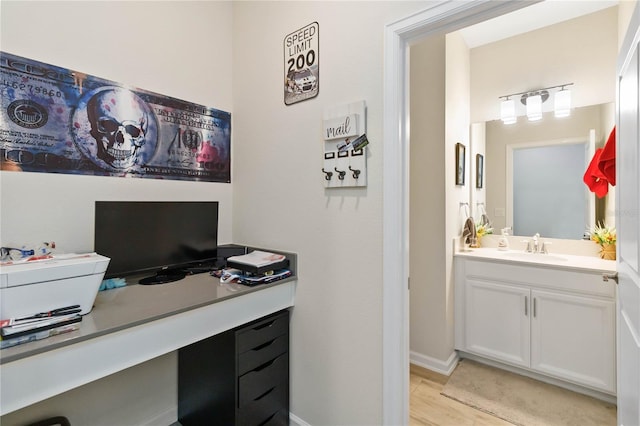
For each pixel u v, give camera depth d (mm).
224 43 2053
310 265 1614
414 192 2453
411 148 2475
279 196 1772
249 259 1606
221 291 1419
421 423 1767
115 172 1576
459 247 2574
